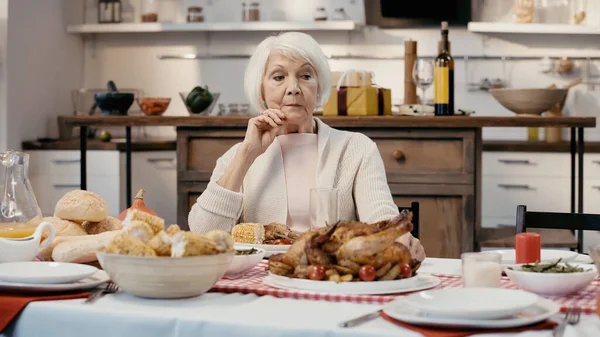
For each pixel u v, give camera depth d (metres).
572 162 3.71
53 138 5.11
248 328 1.14
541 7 5.10
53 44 5.13
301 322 1.14
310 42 2.18
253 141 2.09
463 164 3.47
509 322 1.09
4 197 1.67
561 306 1.24
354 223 1.40
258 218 2.17
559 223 2.05
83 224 1.74
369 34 5.23
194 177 3.61
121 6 5.35
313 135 2.22
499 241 3.48
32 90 4.89
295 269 1.40
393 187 3.52
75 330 1.24
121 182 4.60
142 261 1.27
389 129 3.51
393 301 1.21
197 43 5.39
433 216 3.51
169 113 5.43
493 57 5.14
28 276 1.34
